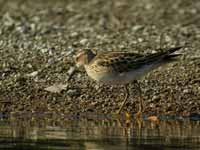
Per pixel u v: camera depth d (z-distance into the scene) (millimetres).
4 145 12023
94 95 16250
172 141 12469
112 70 15211
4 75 17578
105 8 30656
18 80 17203
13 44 21188
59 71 17984
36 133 13141
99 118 15039
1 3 31609
